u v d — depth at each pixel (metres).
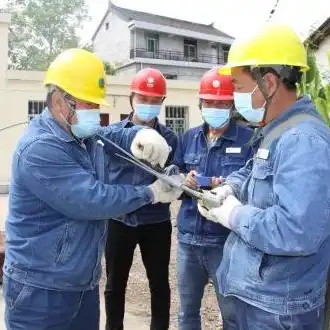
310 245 1.70
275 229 1.74
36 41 42.56
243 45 1.99
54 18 42.59
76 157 2.28
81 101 2.24
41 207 2.22
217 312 4.27
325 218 1.71
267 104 1.95
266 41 1.94
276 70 1.92
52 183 2.15
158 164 2.51
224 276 2.12
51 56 41.12
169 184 2.34
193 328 3.30
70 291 2.29
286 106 1.96
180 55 47.75
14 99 14.64
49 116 2.29
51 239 2.22
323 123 1.93
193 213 3.15
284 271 1.87
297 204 1.70
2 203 8.82
